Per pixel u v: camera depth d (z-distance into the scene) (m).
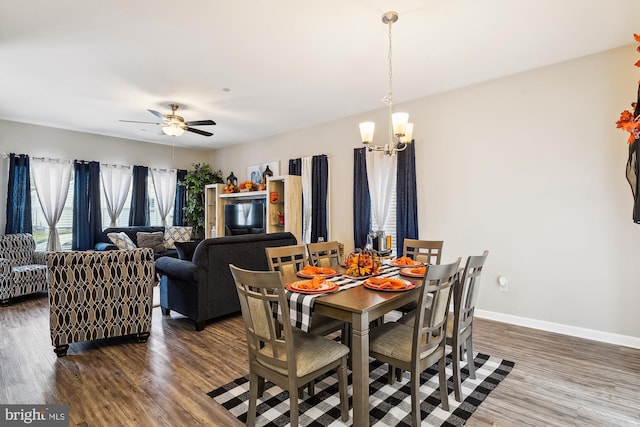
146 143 6.82
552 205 3.35
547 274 3.38
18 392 2.27
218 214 6.68
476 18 2.54
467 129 3.88
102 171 6.18
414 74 3.56
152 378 2.46
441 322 2.02
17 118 5.10
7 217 5.15
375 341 2.03
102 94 4.10
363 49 3.01
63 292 2.82
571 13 2.49
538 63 3.32
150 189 6.88
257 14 2.46
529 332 3.35
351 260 2.60
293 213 5.48
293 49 3.01
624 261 3.00
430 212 4.17
